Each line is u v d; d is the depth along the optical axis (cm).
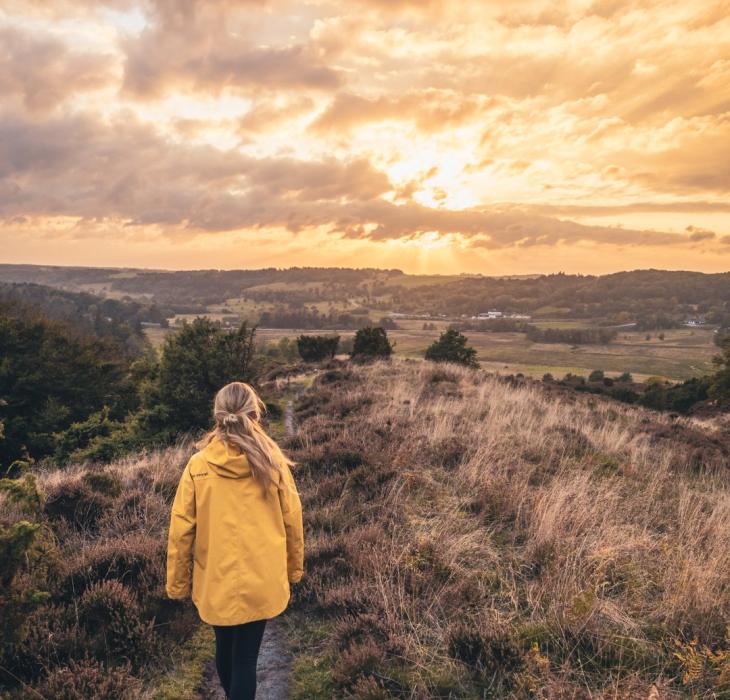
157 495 621
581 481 626
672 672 328
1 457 1748
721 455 897
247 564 261
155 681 328
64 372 2102
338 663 330
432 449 757
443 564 437
